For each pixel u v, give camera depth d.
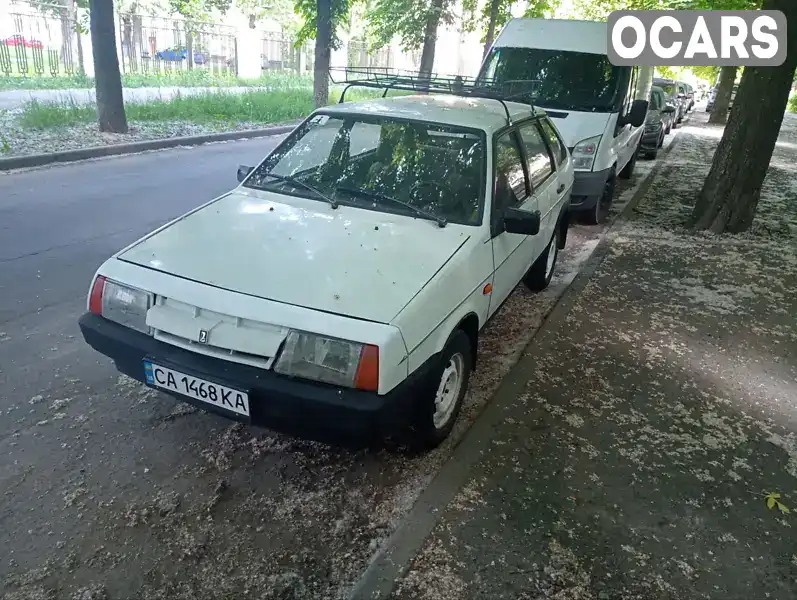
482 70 8.32
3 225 6.08
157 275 2.87
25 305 4.46
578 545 2.66
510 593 2.40
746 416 3.77
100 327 2.91
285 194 3.73
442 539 2.64
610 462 3.24
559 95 7.77
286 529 2.67
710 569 2.59
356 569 2.49
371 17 18.36
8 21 18.53
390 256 3.08
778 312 5.41
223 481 2.93
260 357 2.63
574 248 7.05
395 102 4.38
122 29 21.56
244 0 34.59
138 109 12.80
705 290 5.84
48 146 9.42
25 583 2.31
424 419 3.02
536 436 3.41
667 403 3.86
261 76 24.36
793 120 27.80
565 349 4.47
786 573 2.60
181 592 2.33
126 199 7.38
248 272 2.88
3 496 2.72
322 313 2.63
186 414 3.42
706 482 3.14
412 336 2.69
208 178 8.85
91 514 2.66
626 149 9.44
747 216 7.78
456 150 3.77
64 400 3.44
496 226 3.60
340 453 3.20
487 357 4.36
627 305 5.38
